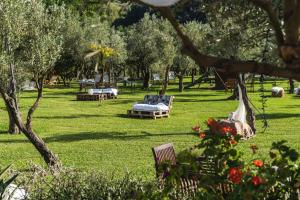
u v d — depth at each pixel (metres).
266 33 2.89
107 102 39.72
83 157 15.87
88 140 19.94
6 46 13.59
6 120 26.92
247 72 2.02
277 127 23.25
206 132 4.62
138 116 29.36
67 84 63.53
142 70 57.50
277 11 2.50
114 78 59.72
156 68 49.00
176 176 4.47
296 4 1.93
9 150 17.30
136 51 50.78
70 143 19.16
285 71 1.98
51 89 55.44
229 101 38.53
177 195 5.12
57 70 56.53
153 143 19.03
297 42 1.96
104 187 5.81
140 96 45.72
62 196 5.73
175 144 18.80
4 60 13.45
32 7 13.89
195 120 27.34
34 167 6.77
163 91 44.22
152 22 48.91
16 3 13.66
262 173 4.01
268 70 2.00
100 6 2.64
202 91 50.16
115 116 29.88
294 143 18.44
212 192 4.31
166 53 45.00
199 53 2.05
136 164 14.31
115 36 50.44
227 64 2.03
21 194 6.05
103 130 23.25
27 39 13.97
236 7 2.73
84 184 5.89
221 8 2.74
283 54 1.96
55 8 14.02
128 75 67.75
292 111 30.58
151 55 48.47
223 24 2.95
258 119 26.47
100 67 58.47
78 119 28.12
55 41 14.15
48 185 5.96
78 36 46.88
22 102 38.75
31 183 6.22
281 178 4.02
